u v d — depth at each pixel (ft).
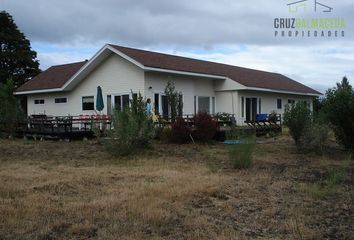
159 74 78.84
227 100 92.48
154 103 77.46
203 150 50.96
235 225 21.04
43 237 18.89
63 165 39.96
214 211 23.47
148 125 49.96
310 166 40.06
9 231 19.62
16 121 71.82
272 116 81.41
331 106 50.29
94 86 85.81
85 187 29.22
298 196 27.37
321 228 20.77
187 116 70.49
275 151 51.47
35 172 35.32
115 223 20.75
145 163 41.24
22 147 54.75
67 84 88.53
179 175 33.88
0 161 42.96
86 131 66.03
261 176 34.17
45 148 53.42
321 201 26.14
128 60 75.82
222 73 93.35
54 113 96.89
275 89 101.60
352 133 49.96
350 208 24.48
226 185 29.96
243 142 39.42
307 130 50.11
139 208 23.12
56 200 25.36
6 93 72.90
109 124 64.08
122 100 80.02
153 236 19.04
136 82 77.15
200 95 89.20
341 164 41.14
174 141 58.39
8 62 171.32
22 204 24.17
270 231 20.25
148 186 29.09
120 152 46.11
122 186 29.40
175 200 25.48
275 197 27.02
